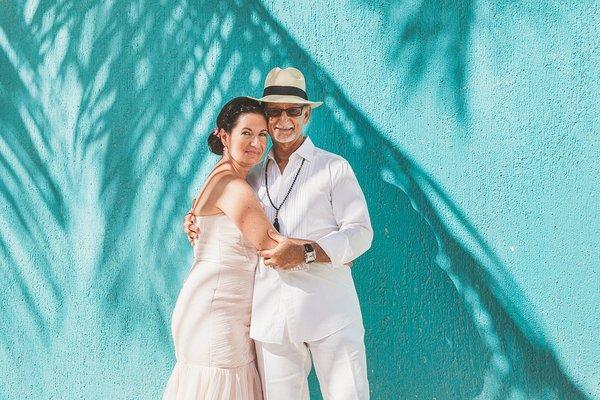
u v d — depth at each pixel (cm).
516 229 340
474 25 347
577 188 330
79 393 452
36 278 466
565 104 331
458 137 351
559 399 333
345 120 374
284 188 334
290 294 322
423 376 360
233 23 401
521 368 340
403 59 362
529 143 338
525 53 338
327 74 378
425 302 359
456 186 351
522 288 340
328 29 377
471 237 349
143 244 428
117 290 437
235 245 329
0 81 479
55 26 459
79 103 450
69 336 454
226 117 332
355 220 322
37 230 466
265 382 331
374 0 367
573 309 331
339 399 318
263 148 331
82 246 449
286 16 387
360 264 372
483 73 346
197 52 412
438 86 354
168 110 420
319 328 319
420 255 359
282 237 316
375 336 370
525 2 337
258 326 327
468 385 350
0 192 479
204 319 328
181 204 415
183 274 415
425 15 357
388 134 365
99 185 443
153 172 424
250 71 396
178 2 418
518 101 339
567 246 332
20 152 472
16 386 473
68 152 454
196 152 410
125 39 434
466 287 350
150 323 427
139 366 432
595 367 327
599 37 324
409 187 361
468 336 350
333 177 327
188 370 334
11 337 475
